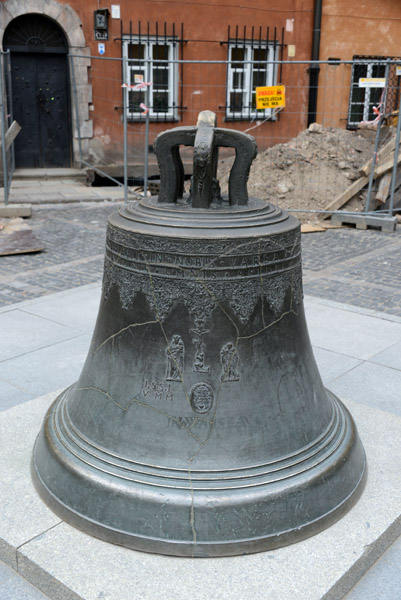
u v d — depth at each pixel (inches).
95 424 95.6
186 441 89.7
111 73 503.5
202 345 88.9
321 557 86.2
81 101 494.9
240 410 90.4
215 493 86.6
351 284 245.9
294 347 96.7
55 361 159.8
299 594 80.0
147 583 81.4
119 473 89.6
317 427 98.1
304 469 91.6
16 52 481.4
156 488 87.2
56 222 358.3
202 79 536.1
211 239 85.0
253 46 544.4
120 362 93.7
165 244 86.2
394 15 581.3
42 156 512.1
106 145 516.1
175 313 88.4
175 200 96.4
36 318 192.1
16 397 139.8
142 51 520.7
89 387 99.3
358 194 393.4
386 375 153.5
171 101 534.9
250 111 558.6
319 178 411.2
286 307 94.2
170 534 85.9
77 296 214.5
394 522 93.6
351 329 186.7
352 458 98.9
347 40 574.2
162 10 507.2
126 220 92.3
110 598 79.0
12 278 245.0
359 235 348.2
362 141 453.1
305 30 558.3
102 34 489.4
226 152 552.4
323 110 586.6
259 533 86.7
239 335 89.4
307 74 570.6
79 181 494.3
